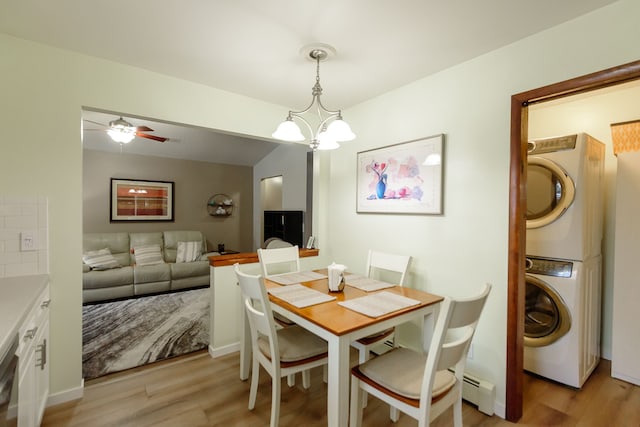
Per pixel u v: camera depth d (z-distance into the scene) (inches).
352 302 67.4
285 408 75.2
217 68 84.3
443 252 84.5
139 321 134.6
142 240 197.9
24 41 70.9
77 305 77.8
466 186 79.3
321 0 56.6
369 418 72.1
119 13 60.8
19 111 70.7
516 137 69.6
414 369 59.0
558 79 63.6
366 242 108.9
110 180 203.0
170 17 62.0
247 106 103.7
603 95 101.0
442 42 70.6
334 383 53.4
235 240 257.4
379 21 62.8
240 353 95.6
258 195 257.9
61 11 60.2
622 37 56.0
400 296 72.3
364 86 95.7
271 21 63.1
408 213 93.6
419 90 90.7
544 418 72.1
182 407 75.0
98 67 78.8
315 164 125.9
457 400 56.1
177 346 109.7
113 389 82.4
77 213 77.3
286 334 75.6
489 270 74.7
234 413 73.0
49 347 73.9
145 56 78.1
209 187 244.4
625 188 88.3
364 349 76.3
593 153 89.4
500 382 72.9
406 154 93.7
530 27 64.7
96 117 150.8
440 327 46.8
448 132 83.3
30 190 71.9
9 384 42.9
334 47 73.1
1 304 52.9
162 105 87.7
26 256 71.8
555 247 87.6
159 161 221.8
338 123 69.4
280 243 142.8
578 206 83.7
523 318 71.9
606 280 101.9
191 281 187.8
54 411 72.7
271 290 76.4
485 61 75.5
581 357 84.9
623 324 88.3
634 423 70.5
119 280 164.4
